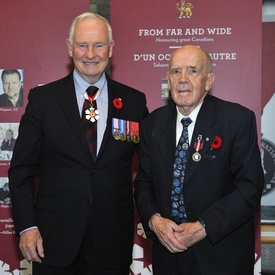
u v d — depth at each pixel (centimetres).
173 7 349
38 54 356
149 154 252
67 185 246
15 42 357
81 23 251
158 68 351
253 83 345
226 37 346
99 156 248
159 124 249
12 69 357
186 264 235
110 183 250
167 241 225
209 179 230
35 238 240
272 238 381
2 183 360
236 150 232
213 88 347
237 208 225
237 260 232
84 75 254
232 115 235
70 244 244
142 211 243
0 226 360
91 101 256
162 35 350
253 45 344
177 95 234
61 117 250
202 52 237
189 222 231
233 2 345
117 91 266
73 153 247
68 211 246
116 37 353
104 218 249
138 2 351
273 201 382
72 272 252
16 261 359
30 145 251
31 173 253
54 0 354
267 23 381
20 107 358
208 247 231
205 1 347
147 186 252
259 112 344
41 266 250
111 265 252
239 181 232
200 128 236
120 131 256
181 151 237
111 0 352
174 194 234
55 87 259
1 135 359
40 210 251
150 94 352
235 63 346
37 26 355
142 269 356
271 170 383
